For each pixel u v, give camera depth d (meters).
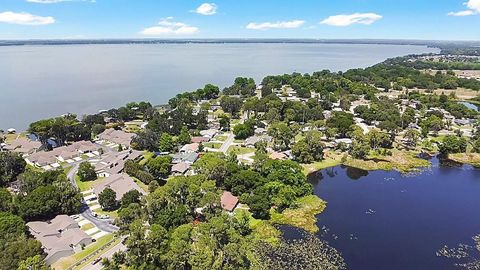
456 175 165.75
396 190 148.62
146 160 174.62
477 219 123.88
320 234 112.81
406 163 178.62
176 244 86.75
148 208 109.56
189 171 159.00
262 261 97.12
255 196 123.81
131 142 194.88
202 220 115.62
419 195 143.62
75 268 92.12
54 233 104.62
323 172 169.38
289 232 113.75
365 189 149.38
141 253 89.00
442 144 190.00
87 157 179.88
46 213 115.94
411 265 97.75
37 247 90.88
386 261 99.31
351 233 113.75
